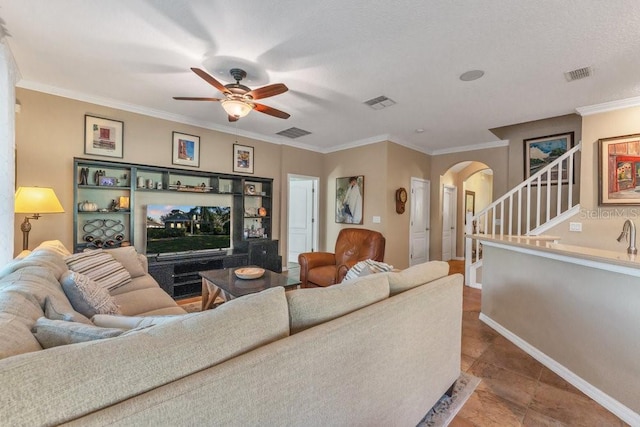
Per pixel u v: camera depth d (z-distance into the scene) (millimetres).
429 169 6352
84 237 3631
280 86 2551
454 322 1901
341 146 5953
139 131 3992
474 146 5758
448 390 1910
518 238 2922
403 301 1458
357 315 1237
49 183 3359
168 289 3807
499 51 2439
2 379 566
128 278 2742
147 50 2525
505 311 2830
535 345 2432
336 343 1115
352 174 5762
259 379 878
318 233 6250
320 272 3811
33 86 3229
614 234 3490
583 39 2256
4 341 764
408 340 1481
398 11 1970
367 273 2006
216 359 844
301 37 2285
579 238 3701
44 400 588
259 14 2029
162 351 757
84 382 637
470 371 2221
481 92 3262
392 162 5312
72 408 612
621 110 3430
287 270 5695
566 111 3840
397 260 5469
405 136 5215
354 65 2703
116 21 2139
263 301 1041
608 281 1845
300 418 1000
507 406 1827
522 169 5137
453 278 1927
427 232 6320
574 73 2797
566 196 4656
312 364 1030
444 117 4121
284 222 5656
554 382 2086
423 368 1603
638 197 3307
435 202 6344
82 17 2098
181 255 4180
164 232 4086
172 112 4137
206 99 2762
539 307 2400
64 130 3443
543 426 1659
